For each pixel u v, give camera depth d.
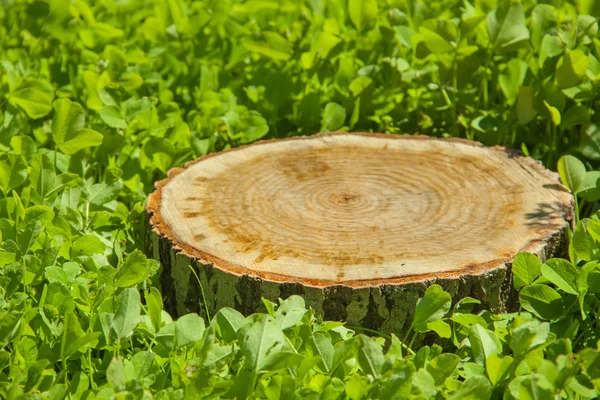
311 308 2.57
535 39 4.08
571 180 3.20
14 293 2.72
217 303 2.78
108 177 3.59
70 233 3.02
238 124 4.16
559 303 2.65
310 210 3.06
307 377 2.39
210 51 4.84
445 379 2.34
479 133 4.12
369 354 2.25
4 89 4.24
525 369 2.37
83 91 4.47
